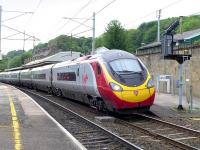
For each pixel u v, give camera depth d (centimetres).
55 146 1043
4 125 1410
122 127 1612
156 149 1150
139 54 4053
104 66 1919
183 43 3403
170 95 3091
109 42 5531
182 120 1822
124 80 1838
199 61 2848
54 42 8156
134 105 1819
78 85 2358
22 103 2334
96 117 1828
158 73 3572
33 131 1286
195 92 2908
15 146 1028
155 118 1833
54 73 3338
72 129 1524
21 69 6406
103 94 1900
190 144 1255
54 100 3044
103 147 1153
